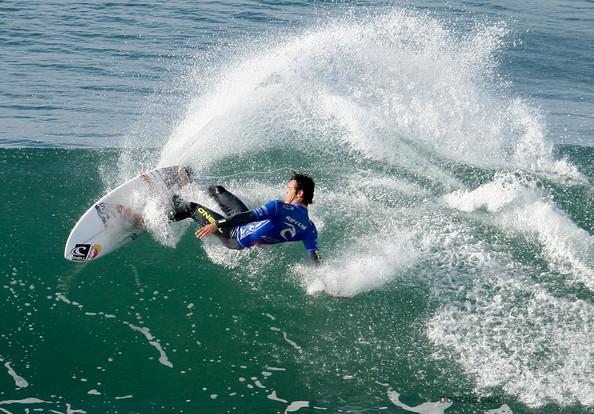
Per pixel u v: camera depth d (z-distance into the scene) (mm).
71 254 27484
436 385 22469
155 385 22031
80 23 68250
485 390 22234
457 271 28062
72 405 20984
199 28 68312
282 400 21703
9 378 21844
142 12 72812
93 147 42156
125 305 25781
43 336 23844
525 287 27172
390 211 32906
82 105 49844
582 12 85375
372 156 39125
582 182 38281
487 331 24750
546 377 22641
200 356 23438
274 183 35438
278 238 26656
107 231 28484
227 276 27750
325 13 74500
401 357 23672
